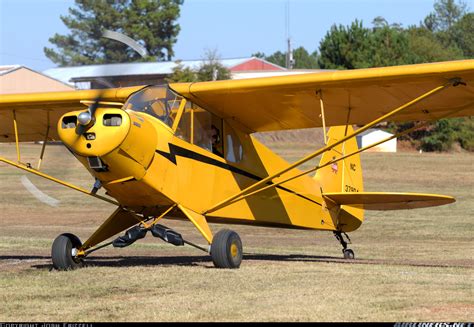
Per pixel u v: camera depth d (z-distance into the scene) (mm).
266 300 12375
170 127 17125
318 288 13602
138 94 16875
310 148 81875
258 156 20281
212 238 17016
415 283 14281
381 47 112750
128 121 15242
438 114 19250
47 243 24750
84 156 15250
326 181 23828
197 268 16562
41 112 20594
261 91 17688
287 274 15531
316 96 18188
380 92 17797
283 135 92625
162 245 25578
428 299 12461
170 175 16703
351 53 113062
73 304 12109
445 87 16703
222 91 17609
